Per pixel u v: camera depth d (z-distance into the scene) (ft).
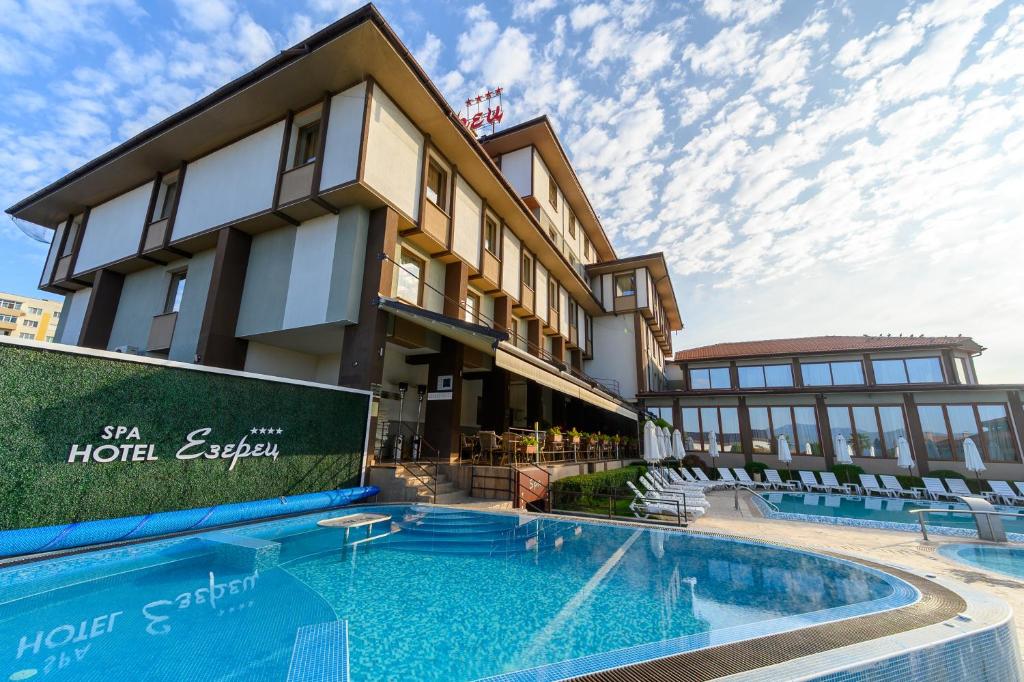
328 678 13.14
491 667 13.66
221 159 53.21
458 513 35.50
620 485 58.34
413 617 17.72
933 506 59.00
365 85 43.93
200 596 19.29
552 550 28.25
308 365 56.44
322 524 29.73
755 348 114.83
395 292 47.47
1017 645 15.38
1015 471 73.41
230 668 13.61
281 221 47.96
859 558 26.09
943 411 80.07
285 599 19.25
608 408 67.05
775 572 24.17
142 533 24.59
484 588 21.16
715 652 13.66
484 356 60.39
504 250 68.85
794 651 13.26
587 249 116.67
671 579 22.85
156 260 57.06
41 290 69.41
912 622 15.24
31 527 21.57
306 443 35.86
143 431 26.50
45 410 22.74
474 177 60.18
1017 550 32.30
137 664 13.69
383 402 53.11
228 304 48.16
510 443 46.80
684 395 95.96
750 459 90.53
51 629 15.88
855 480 78.95
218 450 30.12
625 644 15.11
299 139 48.75
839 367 98.68
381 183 44.14
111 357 25.63
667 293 125.90
